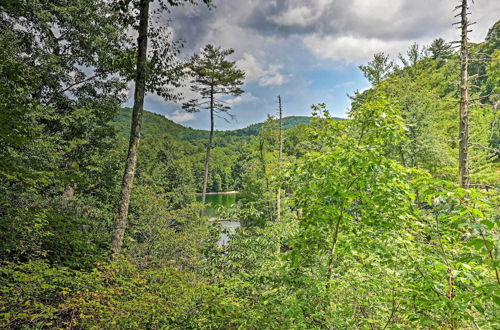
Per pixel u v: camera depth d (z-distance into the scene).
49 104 12.46
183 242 11.24
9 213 6.06
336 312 3.24
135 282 4.69
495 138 23.12
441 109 19.88
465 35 10.73
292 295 3.61
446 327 2.47
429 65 27.77
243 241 4.87
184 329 3.85
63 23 12.09
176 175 38.66
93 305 3.89
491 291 1.68
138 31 7.73
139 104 7.59
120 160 14.27
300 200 4.20
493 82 18.62
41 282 4.11
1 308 3.55
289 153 31.94
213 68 19.27
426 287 2.20
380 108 3.86
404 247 3.25
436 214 2.47
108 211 12.88
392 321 3.30
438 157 16.50
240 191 29.81
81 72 13.57
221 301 3.63
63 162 11.98
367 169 3.35
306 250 3.96
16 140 4.81
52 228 6.44
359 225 3.72
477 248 1.75
